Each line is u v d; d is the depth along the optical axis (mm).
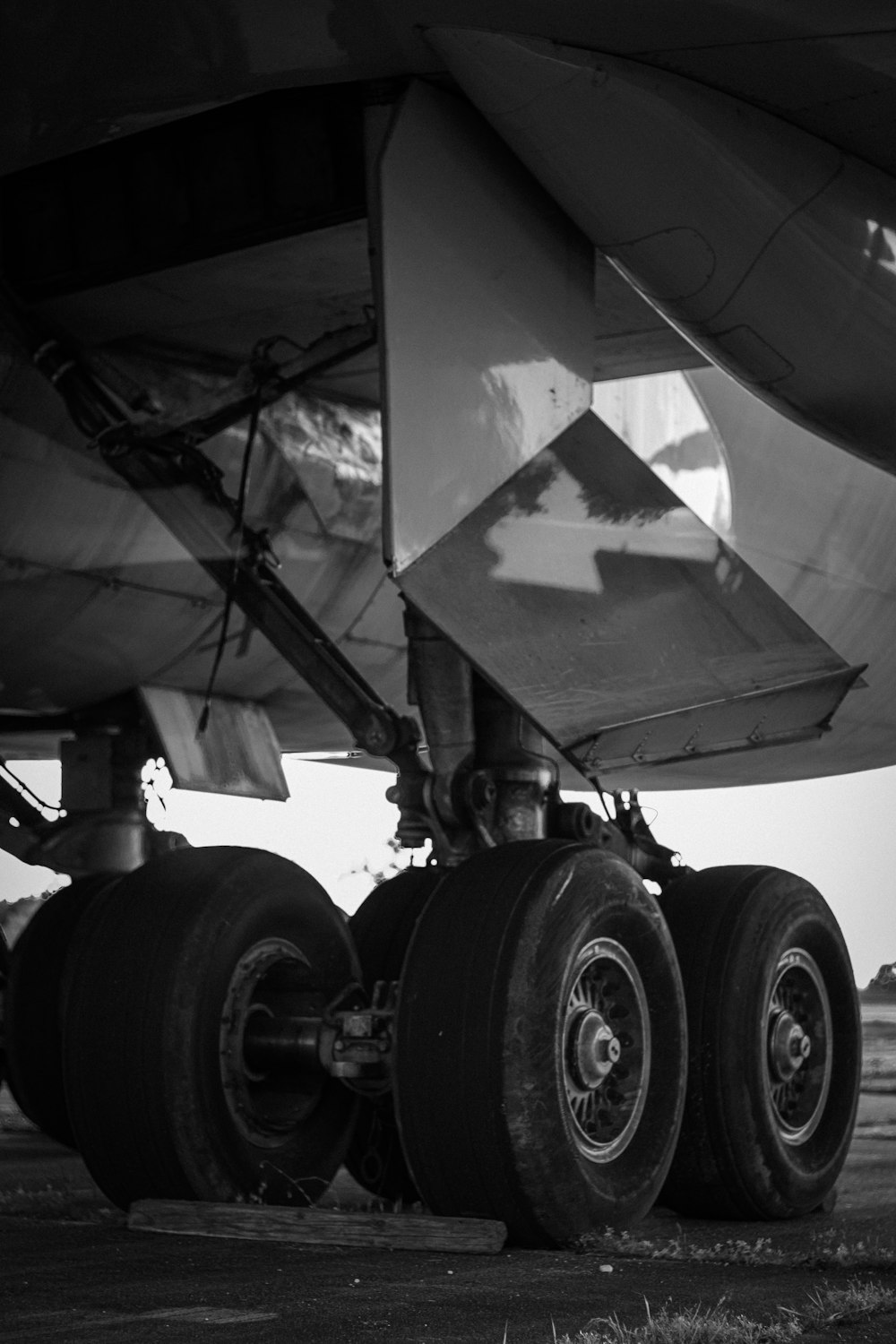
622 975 5312
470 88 4805
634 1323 3564
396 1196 6238
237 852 5484
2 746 8906
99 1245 4648
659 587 5543
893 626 9914
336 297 6098
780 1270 4410
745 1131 5910
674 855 6723
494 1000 4859
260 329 6445
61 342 5945
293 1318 3545
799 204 5031
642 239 5105
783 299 5223
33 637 7129
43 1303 3707
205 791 7938
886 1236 5531
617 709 5480
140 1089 5148
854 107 4910
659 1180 5352
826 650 5906
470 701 5754
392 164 4852
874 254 5180
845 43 4641
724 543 5668
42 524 6664
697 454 8305
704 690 5637
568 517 5285
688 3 4523
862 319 5266
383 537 4859
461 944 4969
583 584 5371
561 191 5086
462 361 4973
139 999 5195
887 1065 13758
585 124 4855
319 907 5641
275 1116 5500
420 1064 4953
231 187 5523
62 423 6457
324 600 7961
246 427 7145
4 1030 6609
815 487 9023
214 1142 5188
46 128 4836
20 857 7715
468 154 5039
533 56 4691
